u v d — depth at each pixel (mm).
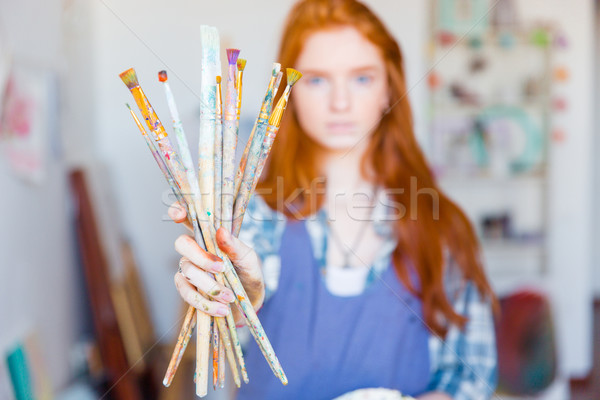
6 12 1524
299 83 1178
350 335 1062
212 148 638
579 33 1746
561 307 1759
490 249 1714
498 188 1705
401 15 1624
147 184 2018
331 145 1159
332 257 1114
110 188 2012
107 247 1943
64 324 1858
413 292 1107
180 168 634
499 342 1703
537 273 1726
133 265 1979
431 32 1647
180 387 1557
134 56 1893
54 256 1820
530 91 1719
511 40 1699
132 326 1911
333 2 1179
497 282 1722
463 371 1104
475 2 1660
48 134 1784
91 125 1982
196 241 644
